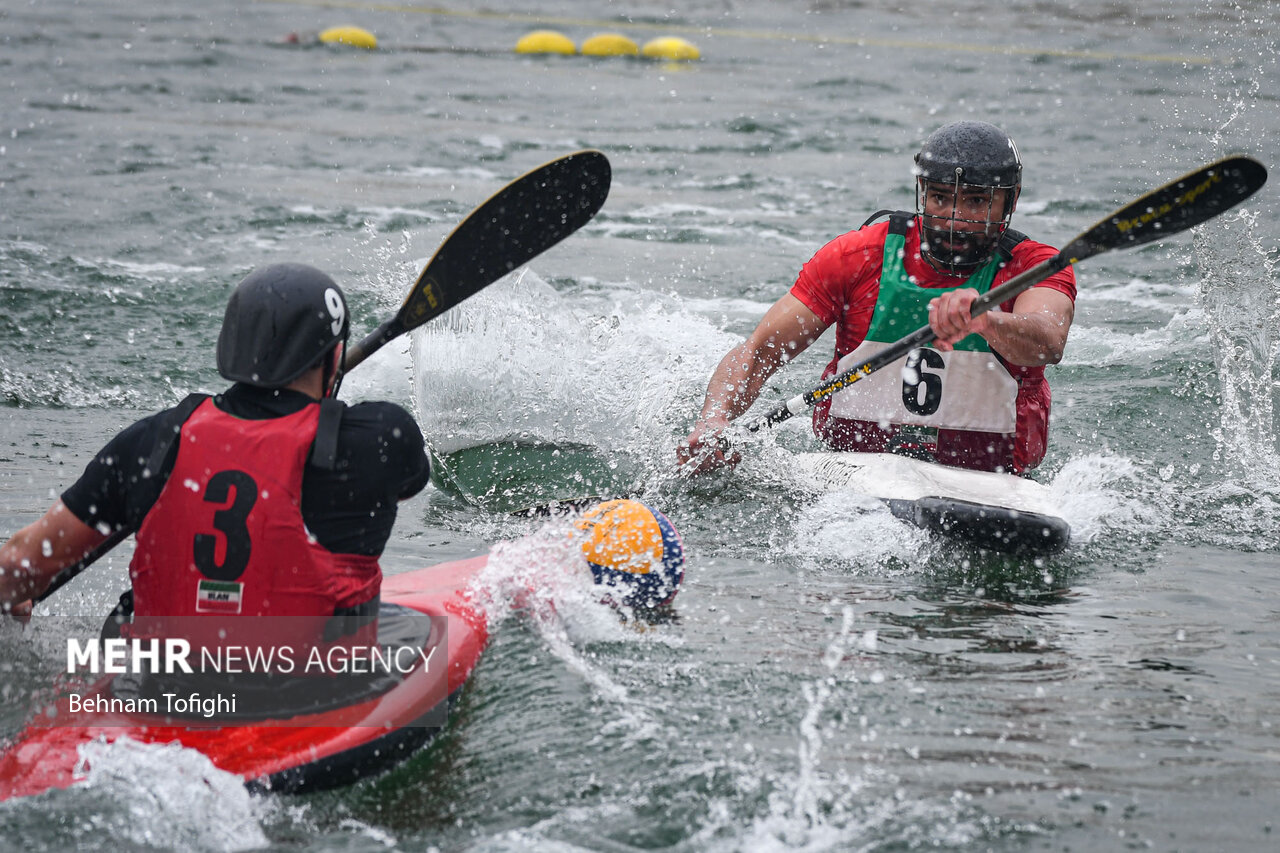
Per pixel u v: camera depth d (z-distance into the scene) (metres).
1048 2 111.81
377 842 9.50
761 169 48.97
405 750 10.65
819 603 14.68
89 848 9.09
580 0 118.88
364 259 33.47
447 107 61.78
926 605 14.74
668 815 9.88
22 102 56.50
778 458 19.03
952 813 9.95
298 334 10.61
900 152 52.47
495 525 17.48
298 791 10.02
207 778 9.78
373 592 11.02
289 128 54.53
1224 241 26.52
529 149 52.03
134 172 43.94
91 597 14.15
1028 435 19.17
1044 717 11.70
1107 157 49.75
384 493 10.80
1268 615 14.66
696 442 19.00
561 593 13.67
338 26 91.69
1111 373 25.83
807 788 10.29
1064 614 14.56
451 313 20.12
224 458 10.41
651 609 14.14
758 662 12.77
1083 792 10.32
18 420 21.23
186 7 98.19
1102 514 18.28
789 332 19.39
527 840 9.52
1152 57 78.31
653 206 42.34
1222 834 9.72
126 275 30.86
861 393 19.31
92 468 10.87
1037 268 16.34
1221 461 21.00
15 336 25.84
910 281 18.69
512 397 20.23
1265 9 102.00
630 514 14.44
